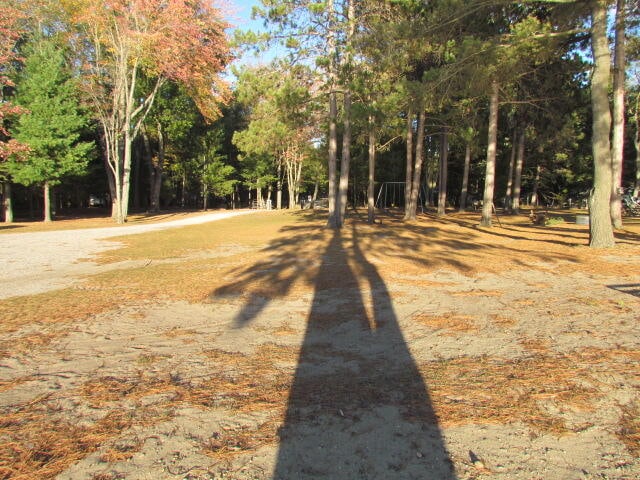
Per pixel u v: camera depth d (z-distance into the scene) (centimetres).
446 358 383
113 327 496
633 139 3259
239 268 905
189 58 2522
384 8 1553
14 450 248
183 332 477
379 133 2131
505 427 264
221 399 310
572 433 256
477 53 1077
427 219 2497
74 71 2766
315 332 470
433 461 232
